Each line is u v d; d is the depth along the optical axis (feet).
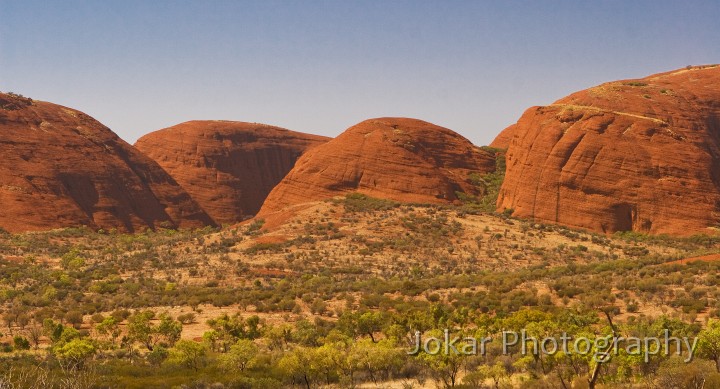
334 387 104.88
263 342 157.07
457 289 214.90
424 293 212.02
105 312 207.92
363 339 143.23
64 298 231.09
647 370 89.61
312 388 106.01
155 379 112.16
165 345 158.30
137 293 236.02
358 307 196.44
